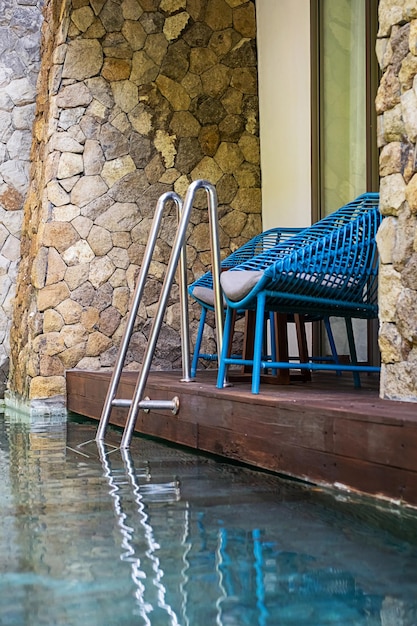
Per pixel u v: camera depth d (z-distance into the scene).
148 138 6.63
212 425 3.29
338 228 3.41
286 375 4.14
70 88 6.47
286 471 2.68
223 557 1.69
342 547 1.78
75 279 6.40
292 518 2.08
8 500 2.32
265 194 6.80
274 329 4.61
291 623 1.29
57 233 6.38
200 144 6.75
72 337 6.37
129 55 6.62
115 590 1.47
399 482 2.06
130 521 2.04
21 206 7.45
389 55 2.98
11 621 1.31
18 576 1.56
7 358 7.38
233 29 6.86
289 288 3.34
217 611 1.35
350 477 2.29
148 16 6.68
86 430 4.60
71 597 1.43
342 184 5.84
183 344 4.15
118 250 6.51
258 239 4.91
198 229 6.70
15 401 6.96
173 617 1.32
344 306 3.51
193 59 6.77
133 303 3.94
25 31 7.52
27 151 7.48
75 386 5.99
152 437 4.04
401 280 2.90
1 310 7.38
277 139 6.58
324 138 6.02
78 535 1.89
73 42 6.49
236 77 6.85
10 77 7.47
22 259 7.26
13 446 3.73
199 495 2.39
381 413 2.21
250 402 2.95
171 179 6.67
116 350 6.46
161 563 1.65
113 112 6.56
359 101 5.63
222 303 3.78
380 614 1.34
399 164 2.91
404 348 2.88
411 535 1.90
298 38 6.24
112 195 6.52
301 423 2.58
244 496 2.37
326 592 1.46
